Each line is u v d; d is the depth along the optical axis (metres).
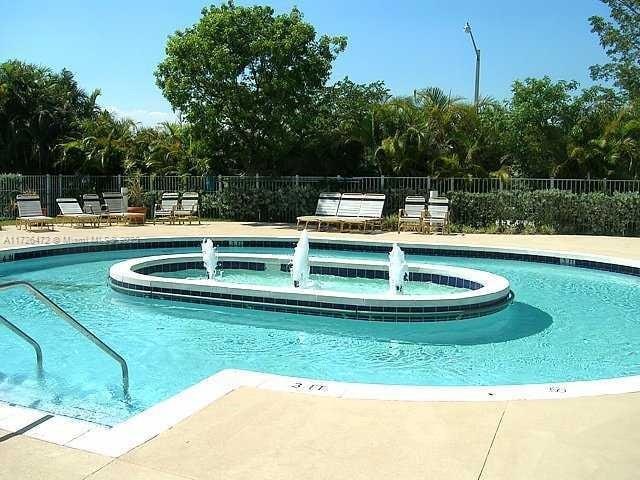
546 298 10.33
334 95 23.08
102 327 8.17
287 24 20.78
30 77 26.02
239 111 20.86
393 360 6.92
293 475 3.37
